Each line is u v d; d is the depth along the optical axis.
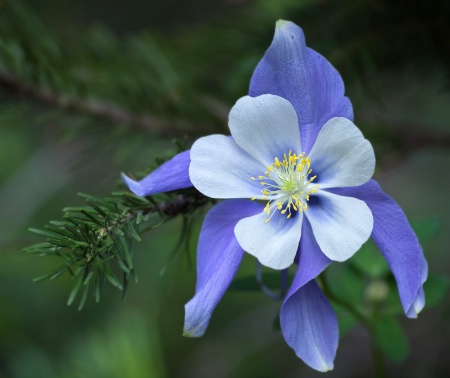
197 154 0.31
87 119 0.39
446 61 0.39
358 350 0.52
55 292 0.53
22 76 0.38
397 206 0.30
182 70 0.41
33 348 0.46
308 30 0.39
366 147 0.30
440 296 0.36
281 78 0.31
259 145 0.31
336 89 0.31
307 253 0.31
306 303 0.31
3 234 0.51
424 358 0.50
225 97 0.40
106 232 0.30
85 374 0.39
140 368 0.38
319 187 0.31
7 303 0.52
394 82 0.41
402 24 0.38
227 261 0.31
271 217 0.31
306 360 0.30
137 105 0.39
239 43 0.41
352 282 0.37
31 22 0.39
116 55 0.40
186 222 0.33
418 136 0.41
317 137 0.31
